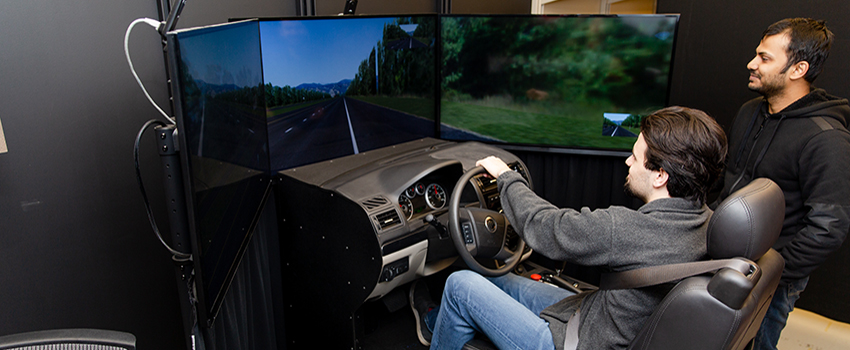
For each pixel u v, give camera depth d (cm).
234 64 125
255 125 150
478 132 240
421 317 198
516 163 195
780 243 150
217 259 104
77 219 146
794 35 138
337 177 165
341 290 163
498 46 221
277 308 190
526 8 343
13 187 131
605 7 318
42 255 140
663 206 99
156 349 175
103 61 146
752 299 84
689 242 96
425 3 271
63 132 139
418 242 156
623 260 99
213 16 173
